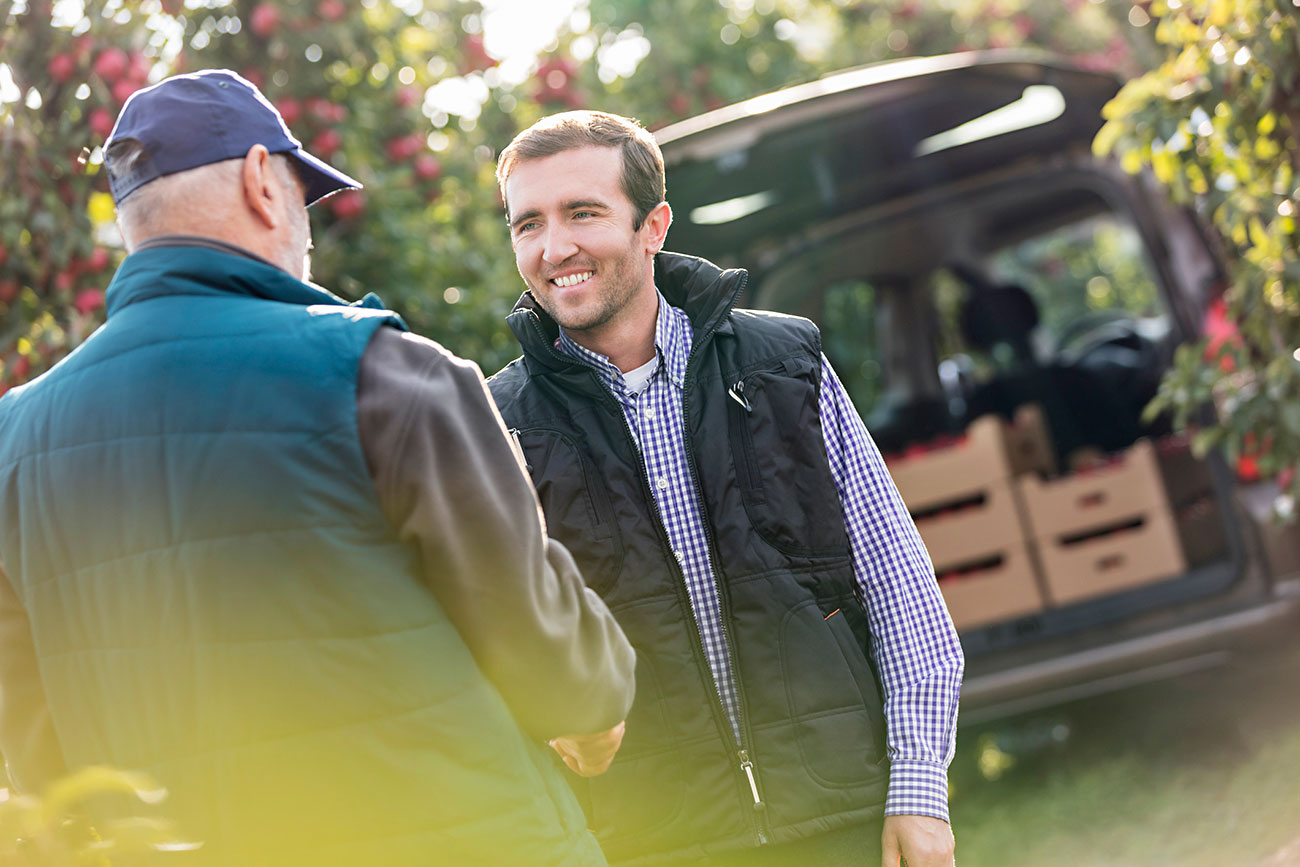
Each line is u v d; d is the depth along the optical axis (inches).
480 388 58.1
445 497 54.5
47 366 127.6
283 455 53.1
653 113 267.0
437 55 194.5
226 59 157.6
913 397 242.5
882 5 315.6
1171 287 165.8
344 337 55.0
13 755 61.6
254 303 56.5
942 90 170.1
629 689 63.4
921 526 169.2
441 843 54.1
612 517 76.3
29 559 57.2
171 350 54.9
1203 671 167.8
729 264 208.2
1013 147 190.5
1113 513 165.8
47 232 129.0
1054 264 342.0
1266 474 144.4
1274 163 132.3
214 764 53.2
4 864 54.8
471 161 196.5
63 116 133.6
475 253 183.5
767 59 286.5
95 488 54.9
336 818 53.4
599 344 79.3
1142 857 130.5
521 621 56.0
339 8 159.5
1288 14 121.0
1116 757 162.9
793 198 203.2
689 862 74.5
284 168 60.4
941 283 241.6
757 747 74.1
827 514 75.9
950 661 77.3
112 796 56.4
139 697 54.4
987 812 156.9
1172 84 135.4
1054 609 164.6
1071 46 313.7
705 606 76.8
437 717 54.4
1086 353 228.8
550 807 58.1
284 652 52.9
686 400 77.3
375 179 165.2
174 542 53.3
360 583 53.4
